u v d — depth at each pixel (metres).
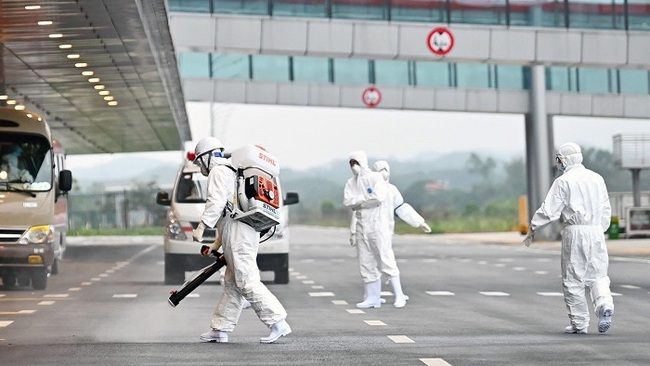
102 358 19.44
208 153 21.38
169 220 40.97
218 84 95.25
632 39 74.31
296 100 96.44
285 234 41.16
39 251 36.84
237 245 21.30
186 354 19.94
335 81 98.19
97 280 44.12
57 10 39.25
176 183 41.56
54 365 18.56
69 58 50.84
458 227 156.62
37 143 37.56
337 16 75.06
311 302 32.78
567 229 23.94
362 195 31.02
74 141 99.56
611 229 89.25
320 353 20.05
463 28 72.56
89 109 73.12
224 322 21.81
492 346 21.09
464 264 55.91
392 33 71.38
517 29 73.25
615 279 41.94
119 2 37.97
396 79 102.25
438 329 24.58
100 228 149.00
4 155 37.31
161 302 32.69
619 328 24.66
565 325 25.44
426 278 44.28
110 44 47.06
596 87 105.19
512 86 100.81
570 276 23.75
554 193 24.00
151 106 72.25
